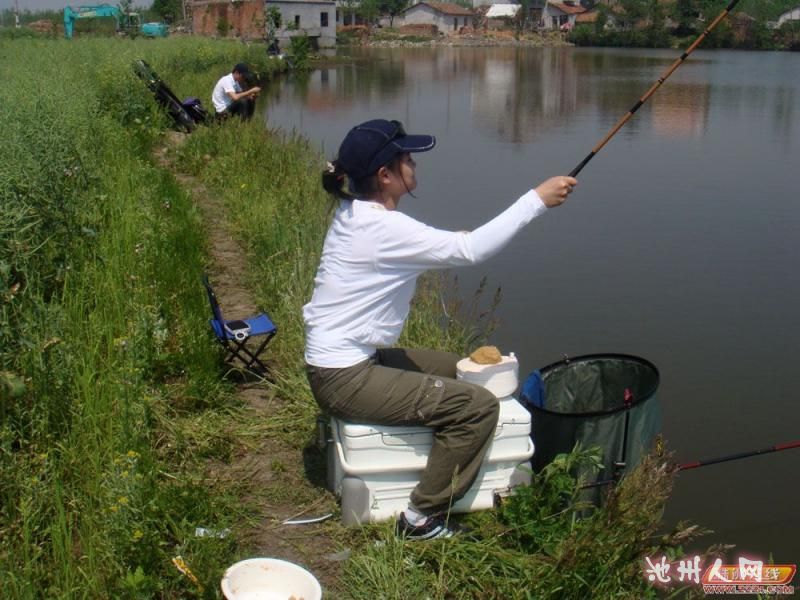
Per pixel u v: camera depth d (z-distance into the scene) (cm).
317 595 306
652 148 1586
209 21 5338
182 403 459
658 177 1319
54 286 534
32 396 402
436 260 340
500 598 332
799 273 868
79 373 424
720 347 688
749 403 594
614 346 688
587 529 337
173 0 6544
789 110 2158
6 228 500
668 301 786
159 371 483
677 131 1800
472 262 338
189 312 541
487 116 2059
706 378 632
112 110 1276
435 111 2167
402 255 341
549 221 1050
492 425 353
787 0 5475
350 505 366
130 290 540
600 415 379
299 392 479
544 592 327
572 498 368
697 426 563
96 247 595
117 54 1909
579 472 379
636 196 1188
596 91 2688
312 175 1054
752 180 1304
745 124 1908
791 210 1118
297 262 635
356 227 345
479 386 353
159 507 352
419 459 362
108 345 462
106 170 829
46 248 551
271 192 936
